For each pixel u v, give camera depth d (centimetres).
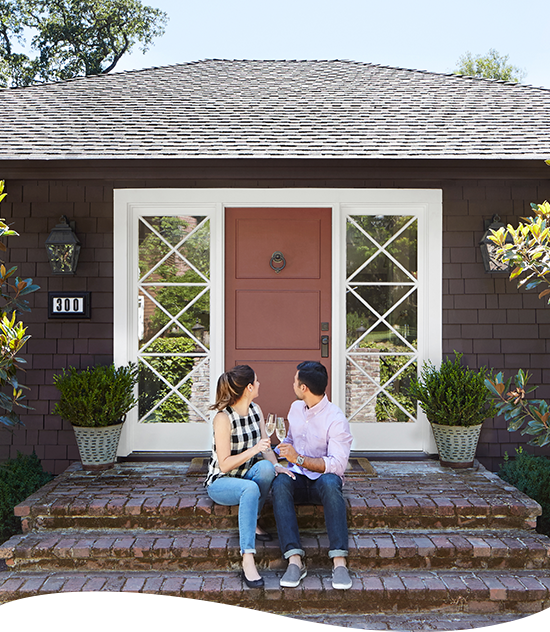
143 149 450
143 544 327
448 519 352
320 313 477
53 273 466
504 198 473
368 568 325
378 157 429
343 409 481
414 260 485
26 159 422
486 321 472
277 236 477
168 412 481
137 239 481
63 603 299
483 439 470
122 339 468
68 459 466
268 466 322
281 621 293
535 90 631
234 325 477
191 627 287
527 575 319
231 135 488
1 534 392
